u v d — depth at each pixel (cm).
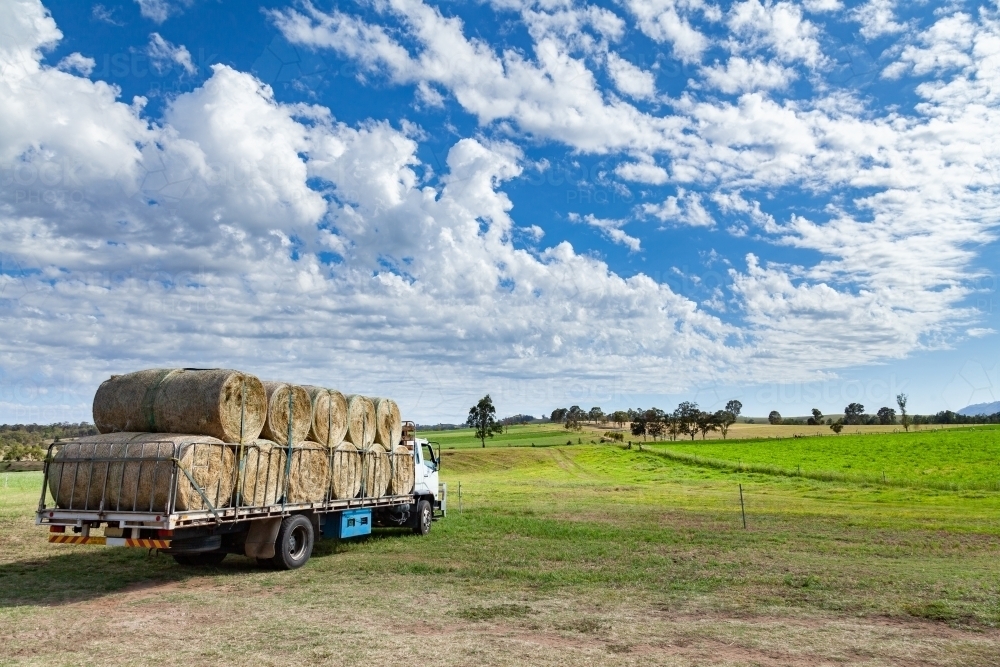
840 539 1642
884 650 702
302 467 1262
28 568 1211
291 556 1214
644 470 5550
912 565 1257
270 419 1191
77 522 1022
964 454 5325
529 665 635
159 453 1005
